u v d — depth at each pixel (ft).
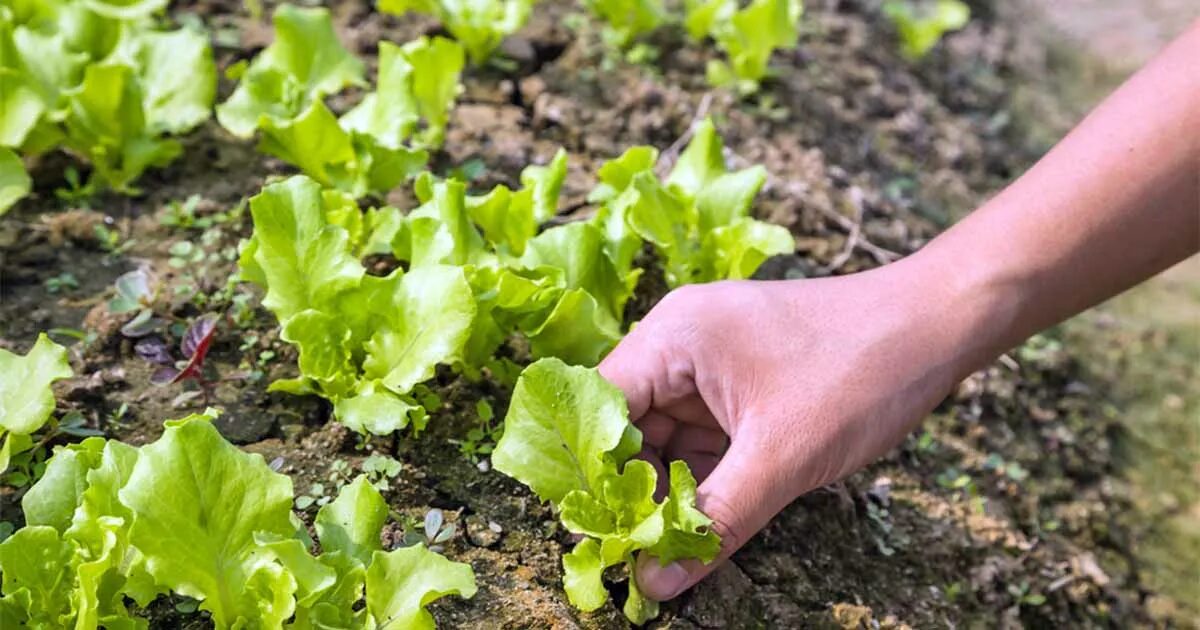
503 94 3.03
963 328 2.17
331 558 2.03
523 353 2.49
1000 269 2.17
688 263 2.53
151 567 1.95
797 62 3.47
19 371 2.16
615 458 2.14
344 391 2.28
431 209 2.39
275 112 2.65
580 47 3.22
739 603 2.26
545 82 3.10
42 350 2.17
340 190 2.59
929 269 2.20
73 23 2.75
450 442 2.35
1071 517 2.78
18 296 2.47
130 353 2.41
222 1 3.13
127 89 2.59
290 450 2.30
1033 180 2.20
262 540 1.97
